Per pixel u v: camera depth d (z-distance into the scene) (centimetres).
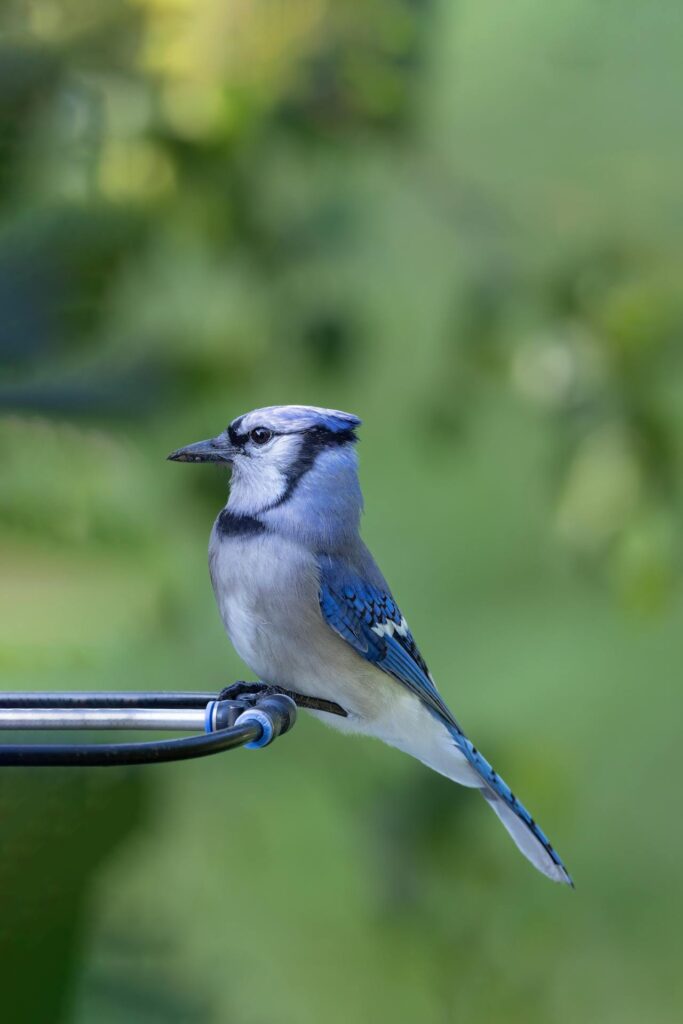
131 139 945
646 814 1573
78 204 876
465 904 1062
